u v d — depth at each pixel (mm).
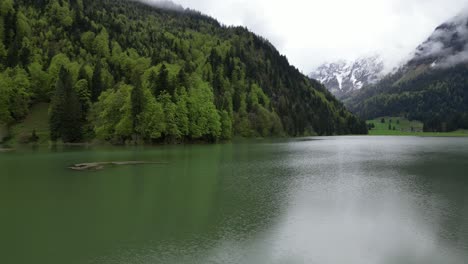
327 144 129625
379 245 23078
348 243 23359
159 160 67562
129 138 112875
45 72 154125
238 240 23750
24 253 21547
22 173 50250
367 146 117812
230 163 63219
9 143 114500
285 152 89125
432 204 33312
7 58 156875
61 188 39844
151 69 138125
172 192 37906
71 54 181750
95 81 138750
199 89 128625
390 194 37656
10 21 178875
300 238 24234
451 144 132250
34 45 179875
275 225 26891
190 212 30172
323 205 32812
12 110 129250
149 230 25625
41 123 130000
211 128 127938
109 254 21422
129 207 31688
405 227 26625
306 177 48219
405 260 20859
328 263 20375
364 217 29125
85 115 128625
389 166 60344
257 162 65312
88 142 115688
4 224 26906
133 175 48844
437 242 23641
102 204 32656
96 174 49438
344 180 46000
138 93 108125
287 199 35156
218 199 35031
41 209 31016
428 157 76688
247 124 173750
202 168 56281
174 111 113312
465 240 23984
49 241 23484
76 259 20734
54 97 116750
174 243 23156
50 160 66688
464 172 53188
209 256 21188
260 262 20422
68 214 29484
